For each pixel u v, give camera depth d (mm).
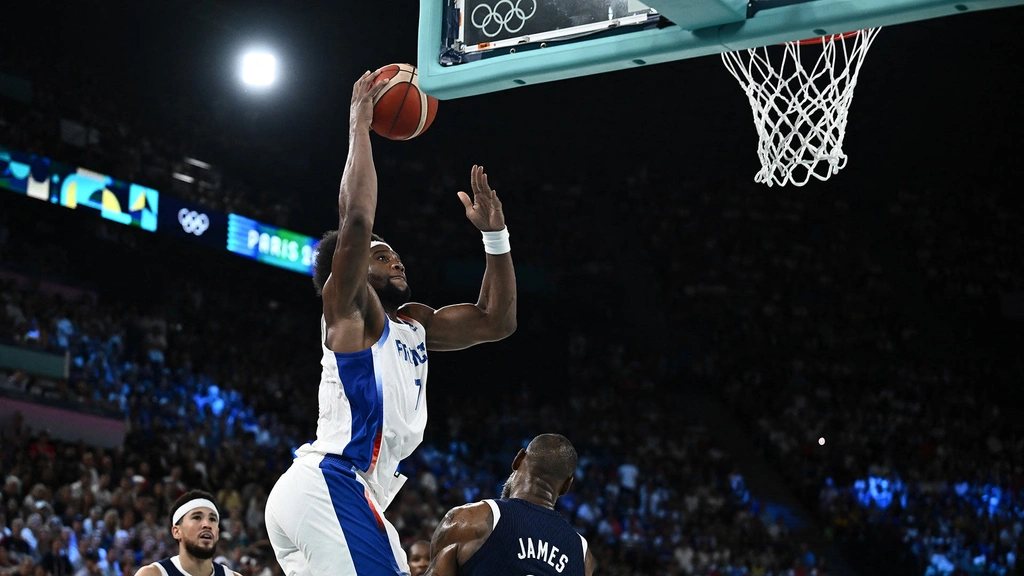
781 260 25234
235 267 20484
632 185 26547
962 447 21000
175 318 18953
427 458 18656
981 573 17578
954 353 23828
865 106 25922
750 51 5309
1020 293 24750
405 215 23797
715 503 18875
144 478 13445
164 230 18969
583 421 21484
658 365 23141
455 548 3084
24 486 12078
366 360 3107
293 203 22547
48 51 20188
